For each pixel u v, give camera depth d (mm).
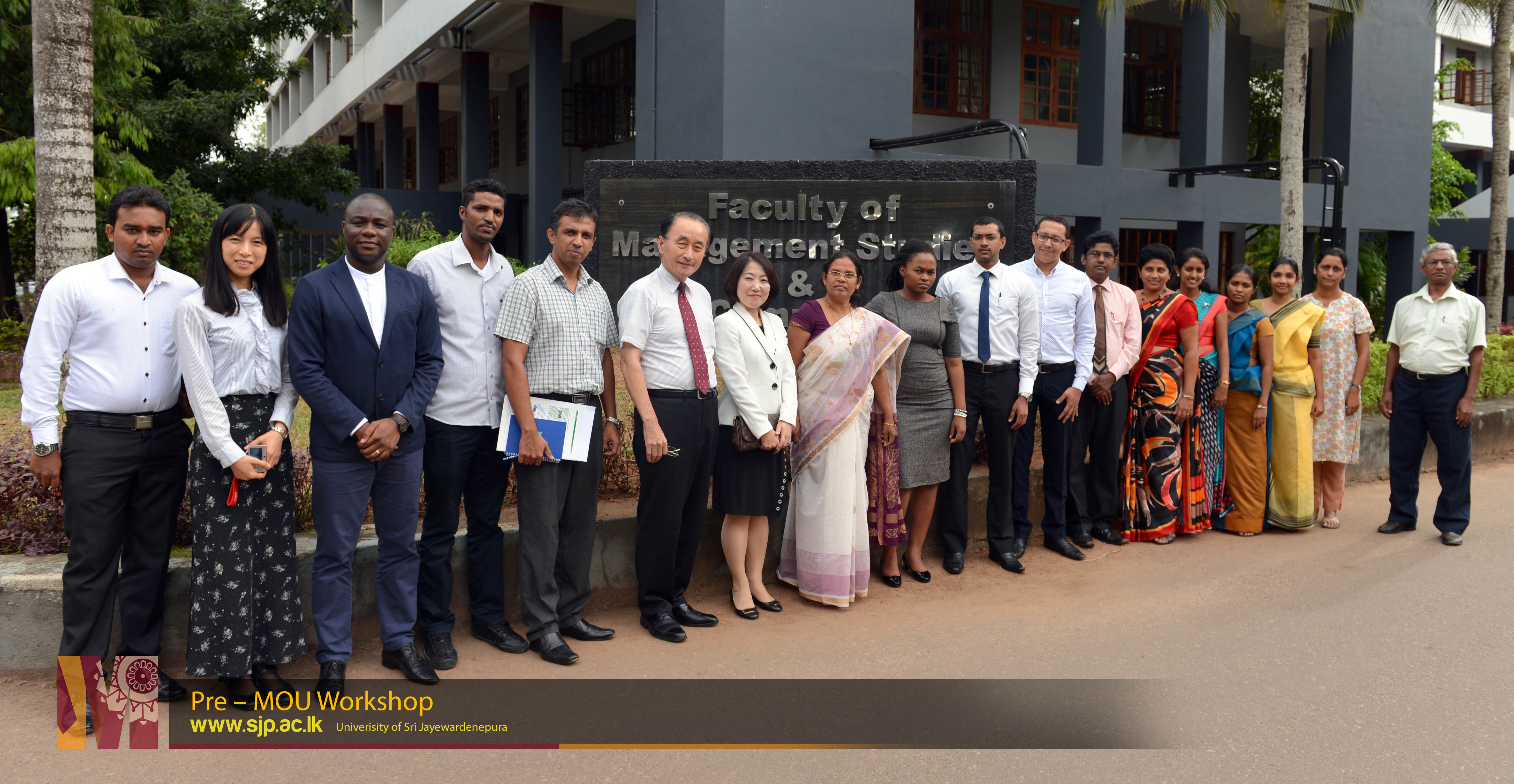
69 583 3365
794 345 4777
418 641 4102
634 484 5172
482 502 4145
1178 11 14008
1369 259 16156
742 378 4398
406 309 3619
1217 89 12828
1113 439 5836
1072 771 3090
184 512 4109
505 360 3857
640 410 4145
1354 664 4000
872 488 4949
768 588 5066
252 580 3455
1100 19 12078
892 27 10555
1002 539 5449
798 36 9969
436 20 16344
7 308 13000
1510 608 4719
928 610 4723
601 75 17453
